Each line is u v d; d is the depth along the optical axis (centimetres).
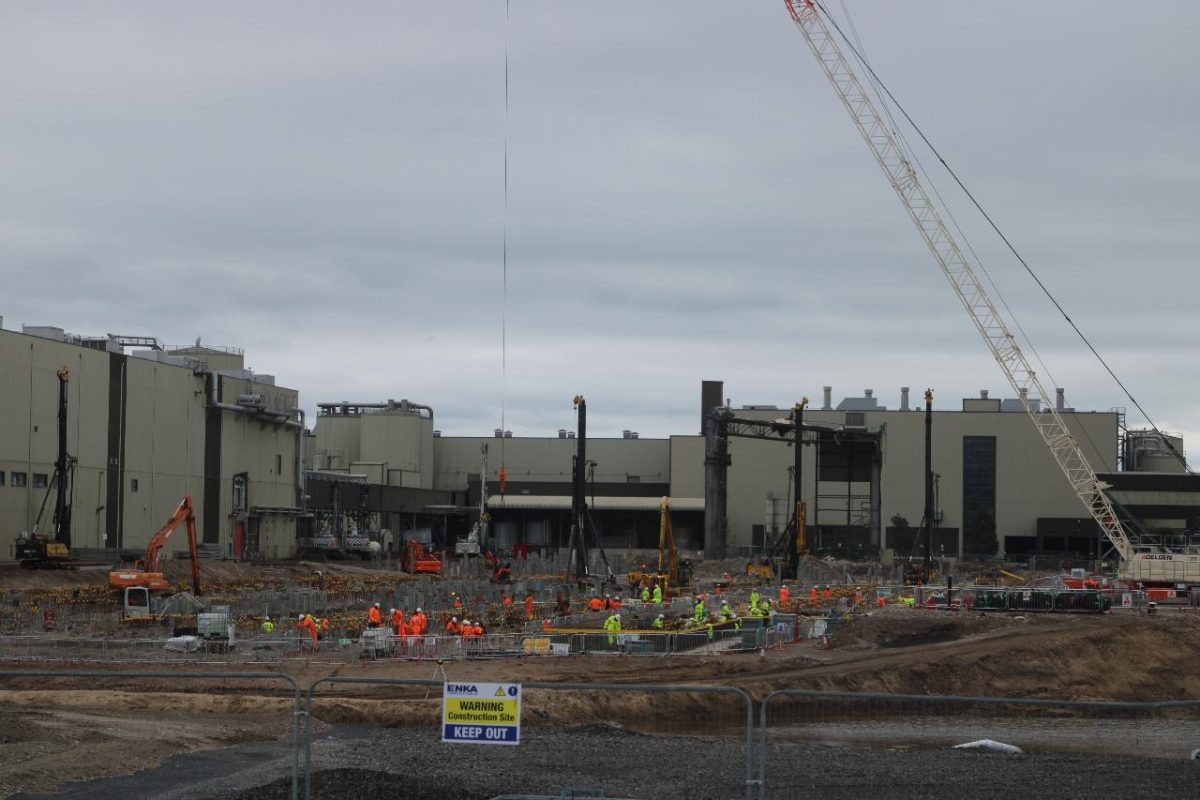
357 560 16200
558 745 4144
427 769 3647
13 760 3444
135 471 12306
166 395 12862
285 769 3575
